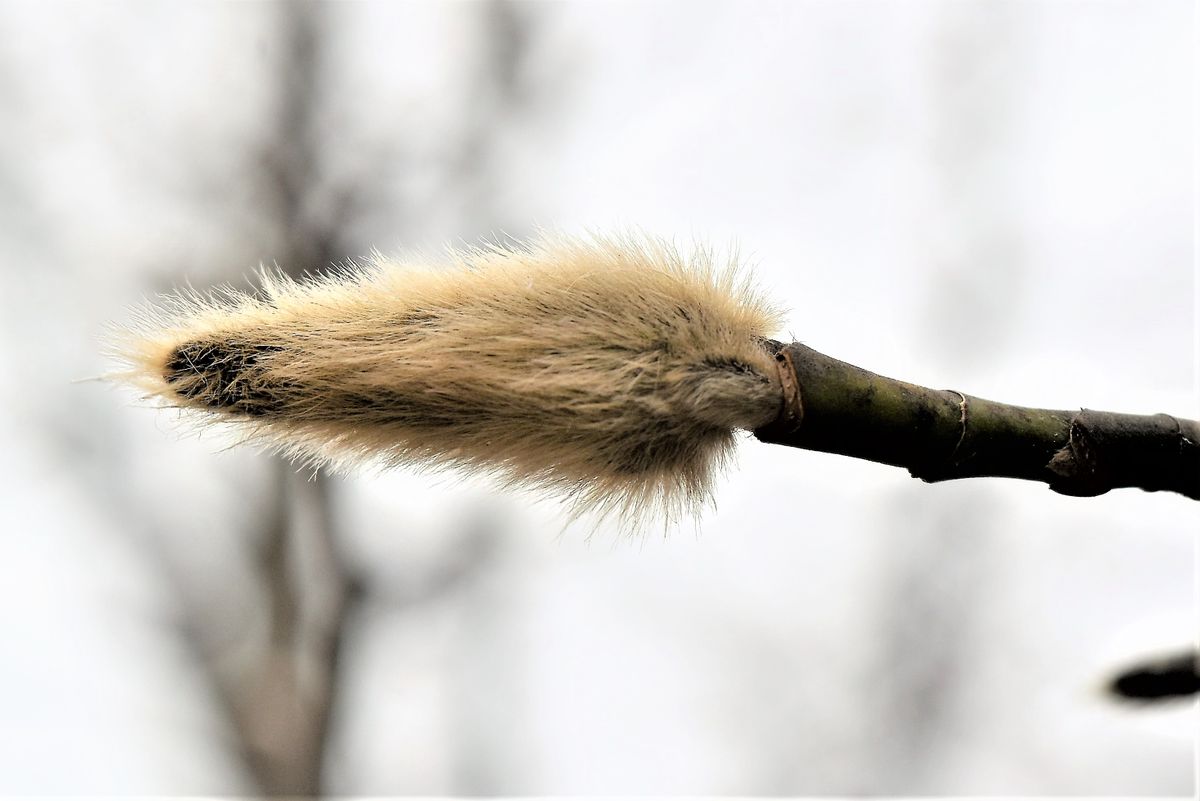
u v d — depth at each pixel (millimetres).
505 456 233
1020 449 236
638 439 233
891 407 234
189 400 230
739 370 234
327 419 231
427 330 231
